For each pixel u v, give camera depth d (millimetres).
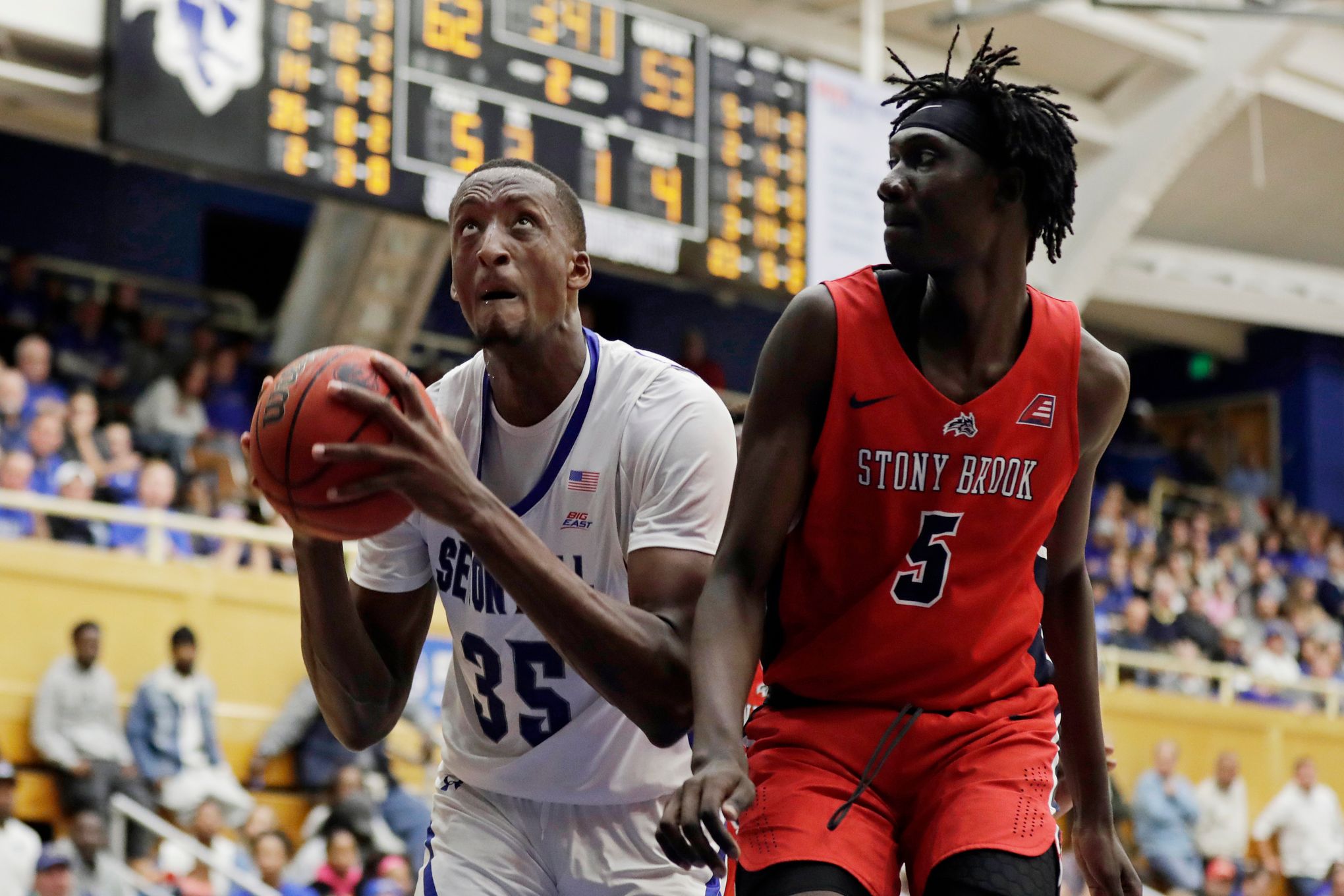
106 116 7020
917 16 12039
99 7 8344
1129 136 12844
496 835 2570
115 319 10281
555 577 2047
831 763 2164
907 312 2189
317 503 1961
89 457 8742
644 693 2174
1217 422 17719
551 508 2484
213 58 7285
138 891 6605
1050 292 12930
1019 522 2188
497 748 2574
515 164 2385
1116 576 13000
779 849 2090
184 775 7414
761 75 9078
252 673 8648
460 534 2021
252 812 7348
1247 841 11023
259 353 11977
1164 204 15141
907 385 2141
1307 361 17172
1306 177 14922
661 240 8555
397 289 11734
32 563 8055
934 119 2094
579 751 2531
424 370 12188
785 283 8992
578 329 2467
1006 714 2199
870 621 2180
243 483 9695
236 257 12891
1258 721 11992
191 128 7211
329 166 7527
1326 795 11094
